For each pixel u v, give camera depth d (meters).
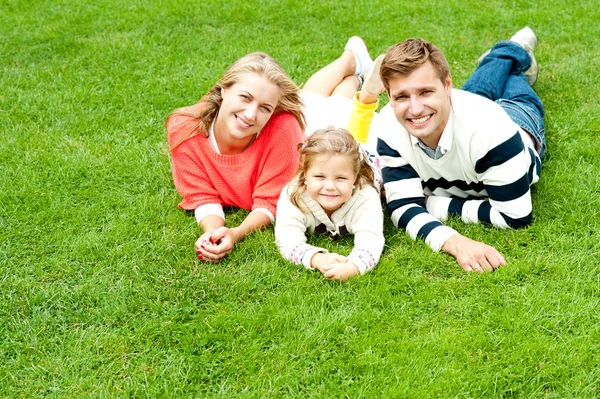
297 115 3.30
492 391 2.35
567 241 3.04
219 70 4.86
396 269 2.93
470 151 2.98
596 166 3.59
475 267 2.91
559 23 5.42
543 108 3.86
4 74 4.86
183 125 3.28
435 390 2.34
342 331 2.62
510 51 3.97
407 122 2.89
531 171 3.23
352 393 2.36
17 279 2.95
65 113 4.32
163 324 2.67
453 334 2.57
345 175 2.91
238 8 5.89
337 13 5.78
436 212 3.26
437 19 5.62
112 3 6.08
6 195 3.48
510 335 2.54
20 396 2.38
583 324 2.59
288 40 5.32
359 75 4.28
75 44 5.31
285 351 2.53
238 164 3.28
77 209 3.43
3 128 4.16
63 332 2.66
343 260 2.92
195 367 2.48
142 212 3.37
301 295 2.79
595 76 4.61
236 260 3.04
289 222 3.07
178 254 3.08
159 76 4.81
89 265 3.03
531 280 2.84
